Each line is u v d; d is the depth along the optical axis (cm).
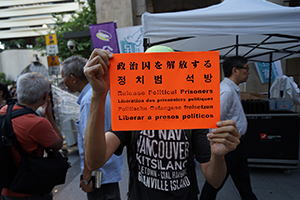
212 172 96
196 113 91
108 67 90
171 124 92
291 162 312
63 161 155
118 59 90
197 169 340
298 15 196
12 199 144
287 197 257
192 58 90
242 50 439
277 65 693
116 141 106
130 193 113
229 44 399
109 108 151
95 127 84
